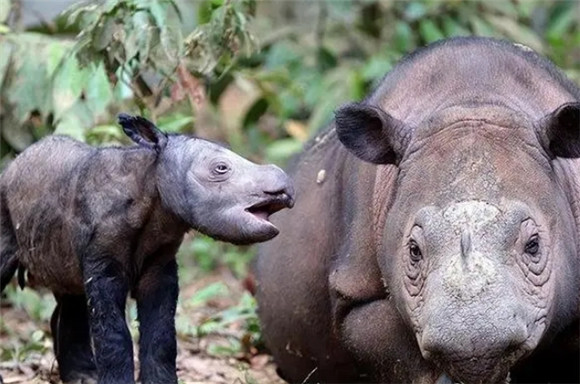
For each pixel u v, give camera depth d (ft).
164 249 36.06
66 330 39.42
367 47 77.97
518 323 30.68
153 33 43.27
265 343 48.42
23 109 50.75
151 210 35.29
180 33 43.83
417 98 39.17
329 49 76.79
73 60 48.29
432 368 37.73
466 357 30.66
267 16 88.43
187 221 34.35
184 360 45.93
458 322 30.53
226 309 54.85
